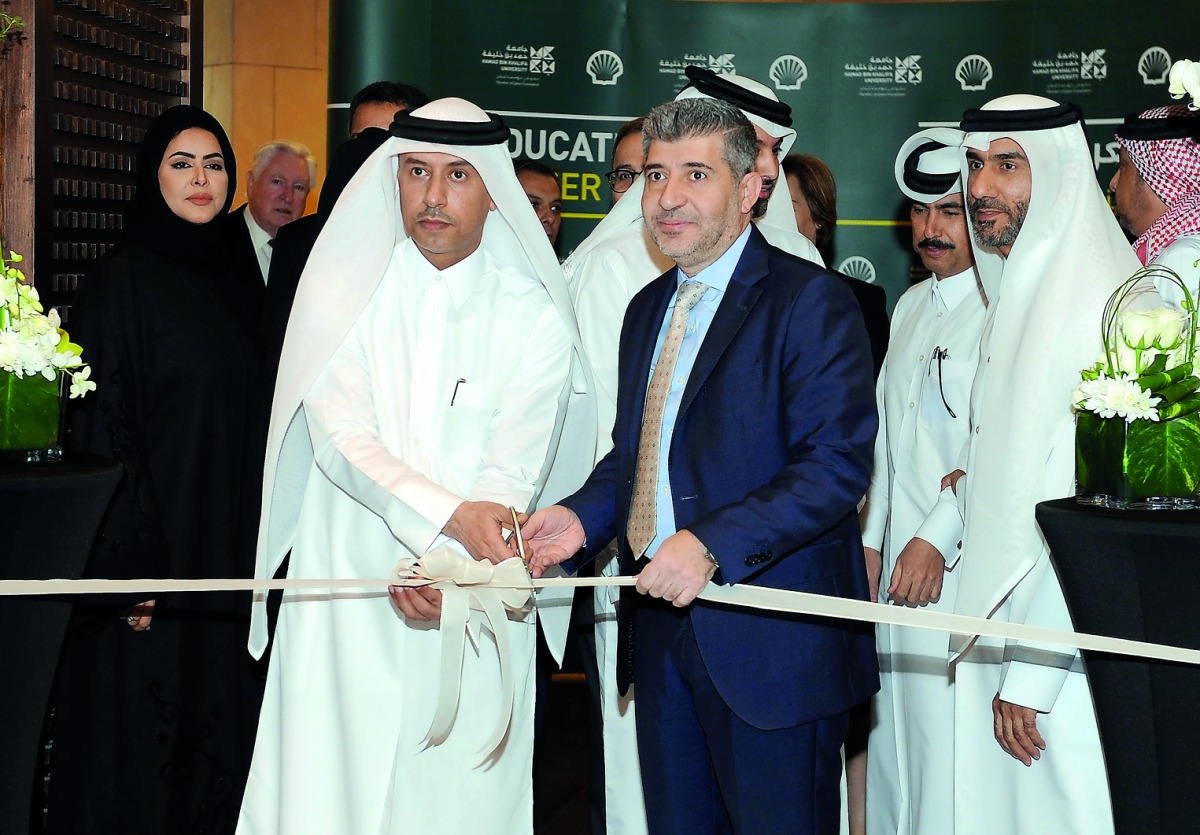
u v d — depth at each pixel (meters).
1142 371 1.99
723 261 2.33
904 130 5.61
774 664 2.25
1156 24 5.38
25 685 2.13
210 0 6.82
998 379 2.52
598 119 5.60
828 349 2.21
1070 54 5.47
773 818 2.26
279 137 6.90
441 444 2.63
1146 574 1.90
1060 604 2.38
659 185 2.25
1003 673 2.54
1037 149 2.56
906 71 5.59
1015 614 2.50
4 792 2.14
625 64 5.59
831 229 3.90
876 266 5.67
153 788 2.98
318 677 2.66
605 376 3.10
